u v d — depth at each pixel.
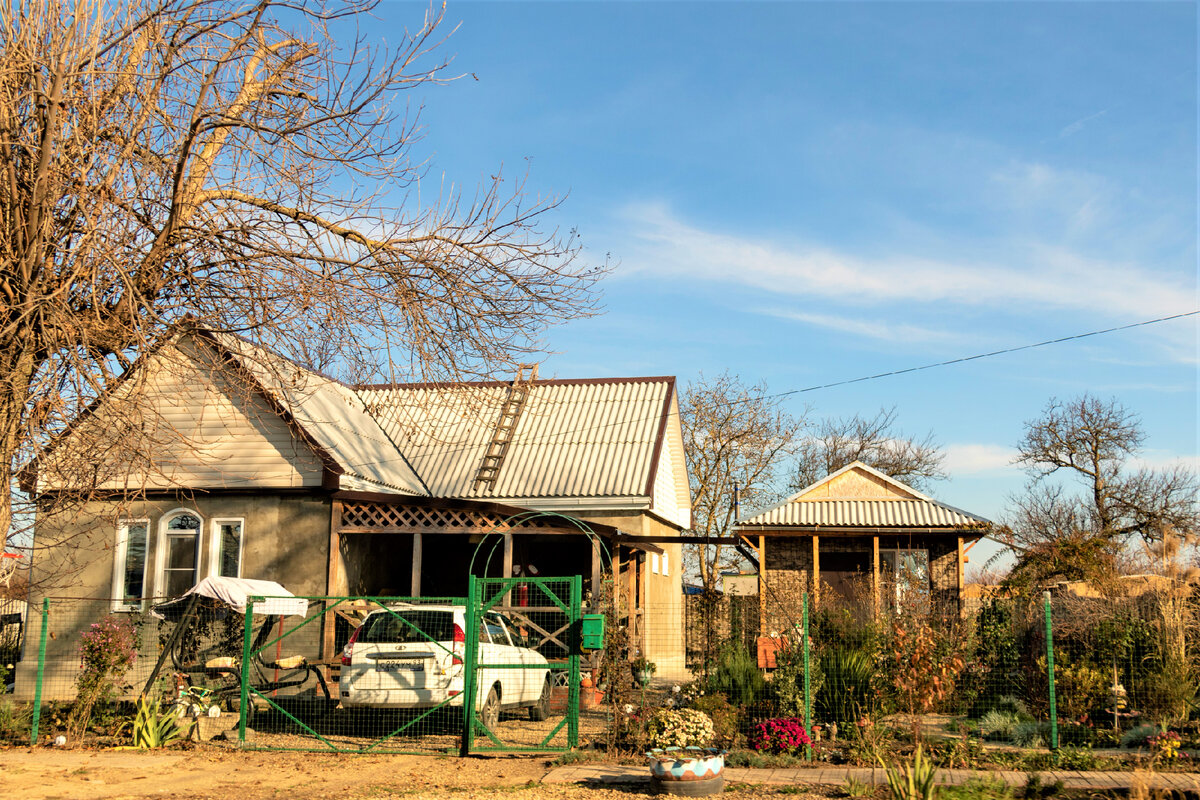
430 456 24.47
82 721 13.73
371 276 11.42
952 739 11.74
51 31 10.48
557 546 25.05
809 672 12.75
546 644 19.30
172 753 12.38
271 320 11.11
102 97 10.80
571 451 24.22
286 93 11.53
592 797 9.77
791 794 9.87
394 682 13.03
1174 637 13.50
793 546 24.62
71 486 12.14
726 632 20.77
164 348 11.22
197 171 11.28
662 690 17.61
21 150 10.41
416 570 18.78
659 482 26.03
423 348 11.32
